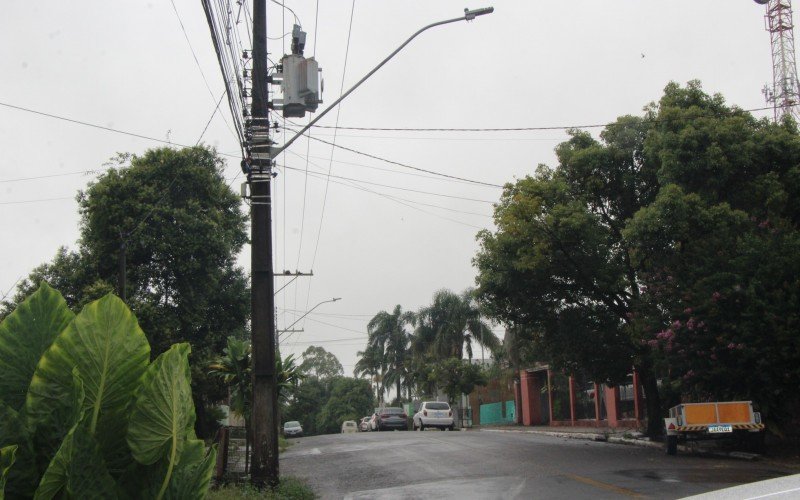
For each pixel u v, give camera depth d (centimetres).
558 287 2145
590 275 2064
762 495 404
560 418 3697
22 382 378
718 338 1647
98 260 2469
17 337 383
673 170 1858
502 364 4756
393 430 3997
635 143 2112
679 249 1858
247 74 1298
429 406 3612
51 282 2514
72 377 360
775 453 1712
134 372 380
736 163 1833
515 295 2186
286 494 1191
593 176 2166
